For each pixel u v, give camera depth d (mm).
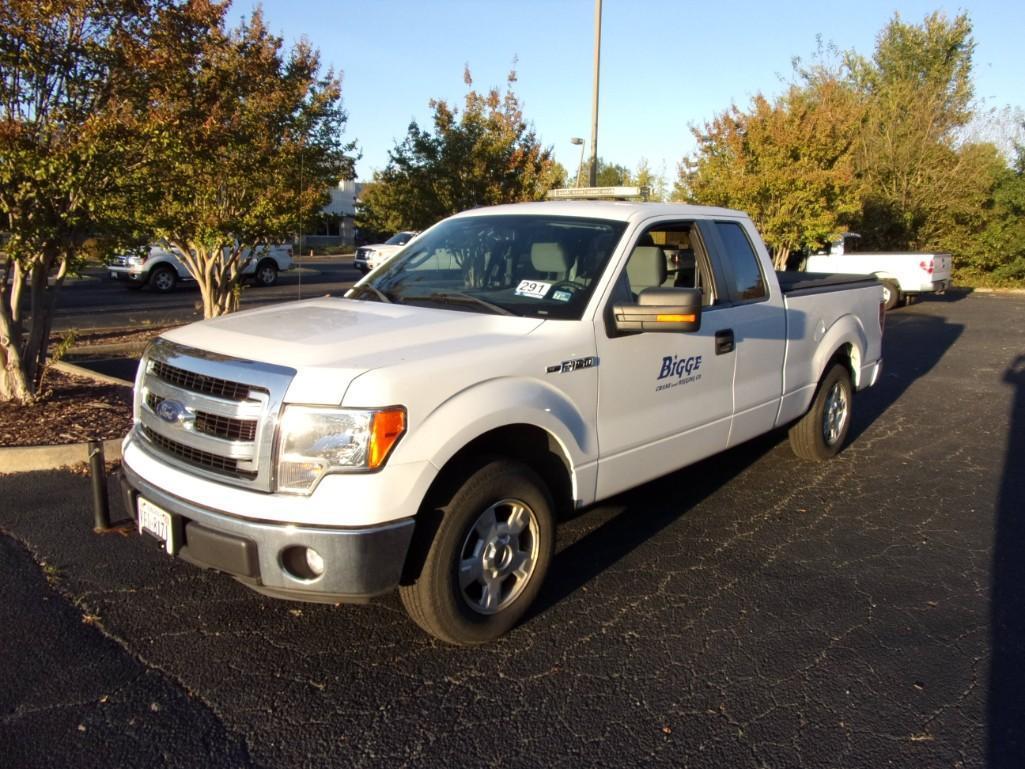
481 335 3635
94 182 6348
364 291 4527
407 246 4980
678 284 4844
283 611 3887
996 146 28391
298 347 3262
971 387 10172
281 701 3184
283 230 11039
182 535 3266
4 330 6734
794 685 3385
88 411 6836
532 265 4301
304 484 3018
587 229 4402
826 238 19031
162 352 3574
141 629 3676
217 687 3262
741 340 5023
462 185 14070
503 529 3568
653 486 5973
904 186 27453
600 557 4652
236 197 10727
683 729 3074
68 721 3012
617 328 3984
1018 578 4473
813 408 6289
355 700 3207
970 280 28625
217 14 7508
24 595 3932
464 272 4453
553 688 3324
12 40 5836
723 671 3479
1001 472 6488
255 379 3105
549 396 3654
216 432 3227
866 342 6801
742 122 19016
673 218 4711
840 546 4891
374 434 2994
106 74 6406
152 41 6559
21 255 6348
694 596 4180
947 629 3881
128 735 2949
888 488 6031
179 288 22281
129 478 3541
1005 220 27750
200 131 7043
